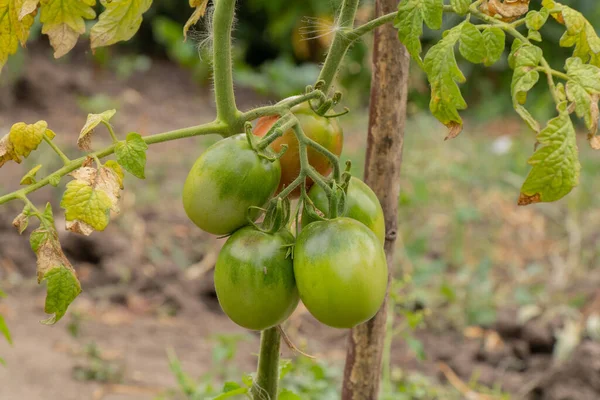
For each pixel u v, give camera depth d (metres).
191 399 3.17
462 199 6.78
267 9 10.62
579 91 1.38
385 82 2.09
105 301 4.74
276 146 1.65
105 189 1.51
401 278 4.89
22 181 1.56
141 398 3.54
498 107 9.47
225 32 1.61
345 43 1.73
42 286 4.80
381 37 2.07
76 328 4.09
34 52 10.18
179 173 7.06
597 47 1.44
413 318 3.08
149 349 4.13
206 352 4.18
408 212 6.21
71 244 5.15
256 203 1.55
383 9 2.05
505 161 7.48
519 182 7.06
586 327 4.55
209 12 1.80
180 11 11.17
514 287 5.27
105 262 5.05
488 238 6.14
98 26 1.80
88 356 3.84
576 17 1.43
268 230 1.54
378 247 1.49
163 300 4.82
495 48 1.41
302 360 3.35
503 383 4.12
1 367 3.59
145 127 8.43
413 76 8.34
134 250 5.29
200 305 4.83
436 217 6.35
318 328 4.68
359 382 2.27
